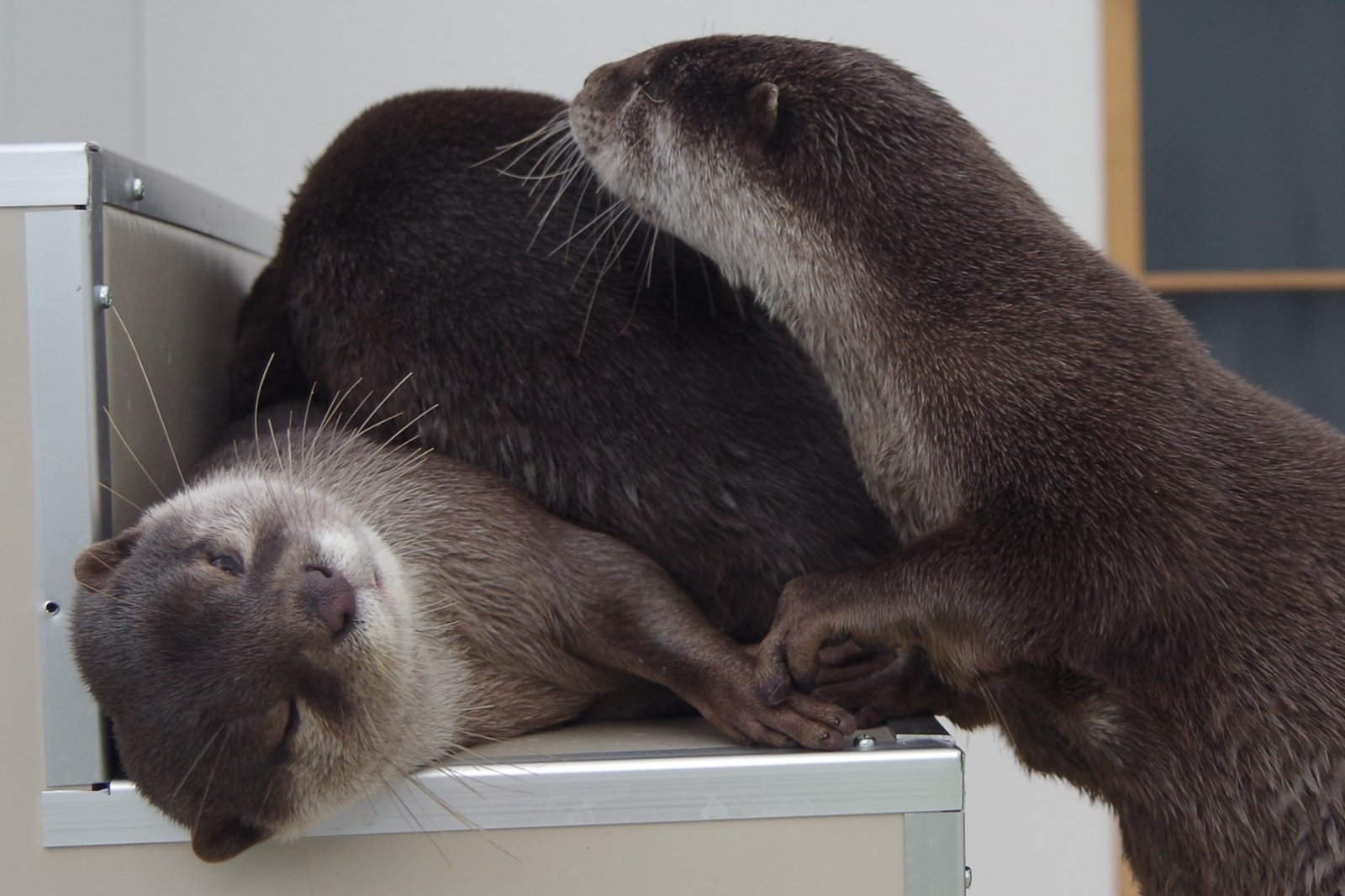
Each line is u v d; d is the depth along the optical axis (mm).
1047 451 2436
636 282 2773
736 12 5480
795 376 2826
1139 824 2621
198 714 2066
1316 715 2367
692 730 2420
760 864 2084
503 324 2658
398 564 2428
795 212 2674
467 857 2107
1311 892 2385
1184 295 6004
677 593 2480
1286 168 5871
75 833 2133
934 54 5508
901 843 2082
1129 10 5535
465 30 5492
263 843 2129
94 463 2193
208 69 5461
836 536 2713
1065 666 2420
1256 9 5824
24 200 2150
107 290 2230
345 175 2867
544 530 2545
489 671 2484
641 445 2625
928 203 2639
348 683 2127
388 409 2697
